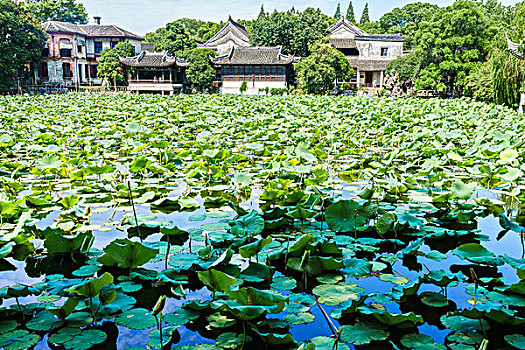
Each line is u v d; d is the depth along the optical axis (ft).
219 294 8.35
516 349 6.99
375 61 139.33
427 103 70.38
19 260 10.80
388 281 9.60
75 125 39.52
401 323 7.61
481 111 50.93
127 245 9.30
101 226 13.35
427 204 15.20
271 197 14.75
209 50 129.80
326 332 7.60
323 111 55.88
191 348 7.04
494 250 11.71
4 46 101.35
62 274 9.91
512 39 64.75
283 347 7.15
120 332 7.63
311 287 9.28
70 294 8.77
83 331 7.45
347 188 18.20
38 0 168.76
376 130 35.09
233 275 9.51
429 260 10.92
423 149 23.84
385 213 12.29
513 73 61.16
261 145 22.95
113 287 9.11
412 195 16.80
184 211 15.08
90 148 24.12
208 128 36.47
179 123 42.45
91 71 141.18
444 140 28.78
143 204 15.83
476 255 10.40
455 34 98.43
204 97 89.92
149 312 8.18
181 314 8.05
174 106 61.41
